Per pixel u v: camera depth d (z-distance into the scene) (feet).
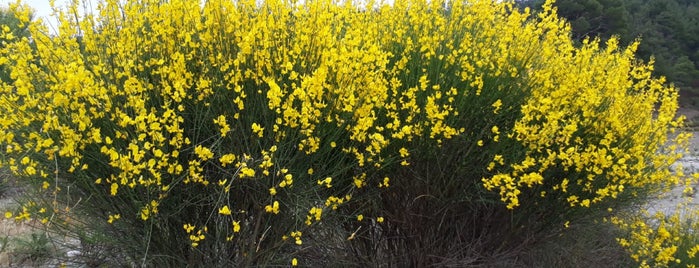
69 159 8.80
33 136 8.20
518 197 11.42
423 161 10.94
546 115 10.59
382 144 9.70
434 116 9.80
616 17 78.38
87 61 9.47
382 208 11.53
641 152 11.41
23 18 8.86
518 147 10.84
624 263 13.15
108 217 9.60
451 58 10.80
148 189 8.37
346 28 11.17
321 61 9.57
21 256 13.35
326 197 10.46
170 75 8.85
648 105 12.17
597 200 11.13
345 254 11.50
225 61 9.23
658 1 138.72
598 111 11.73
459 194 11.32
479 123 11.12
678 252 13.02
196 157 9.43
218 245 10.06
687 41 128.88
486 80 11.00
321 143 9.68
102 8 9.41
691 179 12.14
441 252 12.17
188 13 9.60
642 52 95.25
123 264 10.63
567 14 75.25
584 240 13.03
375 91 9.42
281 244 9.83
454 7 11.97
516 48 11.51
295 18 10.07
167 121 9.13
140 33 9.87
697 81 112.06
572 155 10.41
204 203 9.80
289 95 8.87
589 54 12.30
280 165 9.29
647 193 13.39
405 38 11.51
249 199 9.87
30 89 8.77
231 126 9.48
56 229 9.58
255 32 9.18
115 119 8.74
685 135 12.36
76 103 8.17
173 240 9.93
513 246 12.32
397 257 12.06
